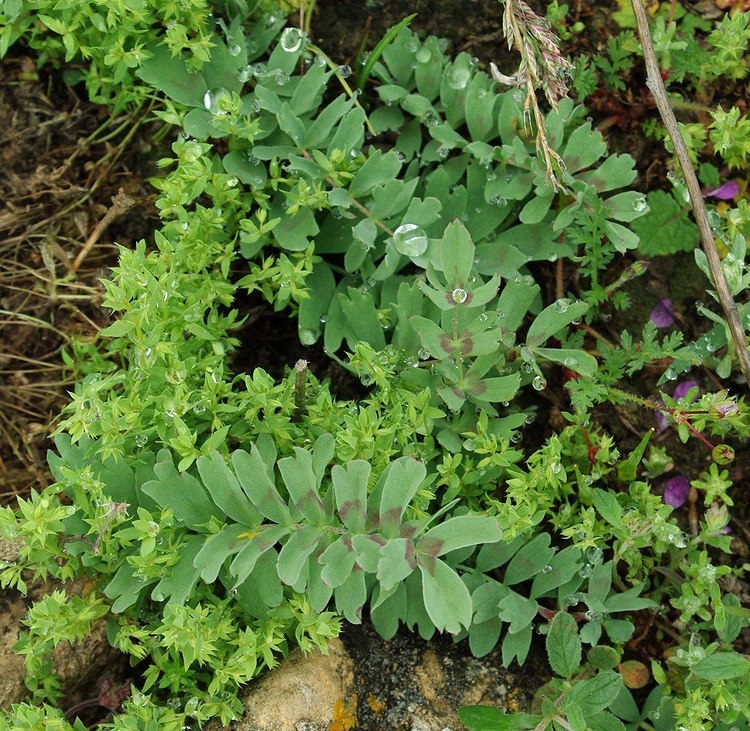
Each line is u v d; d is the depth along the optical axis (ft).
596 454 1.62
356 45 1.76
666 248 1.72
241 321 1.63
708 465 1.70
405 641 1.59
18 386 1.70
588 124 1.65
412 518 1.53
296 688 1.52
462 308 1.58
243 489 1.50
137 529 1.50
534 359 1.58
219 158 1.67
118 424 1.51
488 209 1.68
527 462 1.57
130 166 1.75
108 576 1.55
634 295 1.73
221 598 1.56
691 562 1.63
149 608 1.56
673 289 1.73
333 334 1.65
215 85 1.66
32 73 1.76
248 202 1.65
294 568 1.45
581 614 1.62
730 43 1.70
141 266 1.54
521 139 1.68
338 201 1.62
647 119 1.76
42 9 1.69
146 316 1.51
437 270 1.66
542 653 1.62
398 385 1.61
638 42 1.73
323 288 1.67
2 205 1.73
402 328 1.61
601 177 1.65
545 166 1.65
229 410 1.55
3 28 1.69
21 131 1.75
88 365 1.68
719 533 1.61
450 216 1.67
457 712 1.55
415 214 1.62
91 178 1.75
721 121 1.68
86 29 1.68
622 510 1.61
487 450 1.56
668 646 1.65
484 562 1.59
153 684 1.57
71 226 1.74
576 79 1.73
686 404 1.61
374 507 1.49
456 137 1.68
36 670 1.53
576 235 1.65
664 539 1.58
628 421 1.70
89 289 1.71
